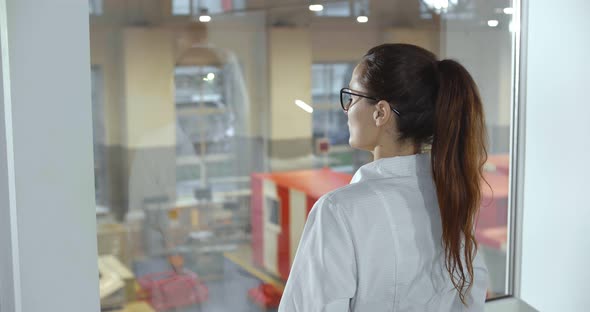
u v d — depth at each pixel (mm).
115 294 1471
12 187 1138
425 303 979
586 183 1898
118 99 1402
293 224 1672
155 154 1458
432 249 972
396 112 974
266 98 1578
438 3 1780
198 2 1469
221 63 1512
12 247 1151
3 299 1172
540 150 1895
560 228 1900
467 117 945
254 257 1633
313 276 924
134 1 1397
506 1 1865
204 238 1558
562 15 1817
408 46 997
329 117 1673
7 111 1117
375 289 937
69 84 1162
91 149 1199
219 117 1525
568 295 1922
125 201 1441
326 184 1697
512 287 1987
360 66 1021
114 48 1387
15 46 1111
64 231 1189
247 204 1596
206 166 1527
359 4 1677
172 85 1458
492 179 1913
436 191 961
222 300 1611
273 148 1607
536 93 1883
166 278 1524
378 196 952
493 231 1941
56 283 1194
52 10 1135
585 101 1850
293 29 1594
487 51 1861
